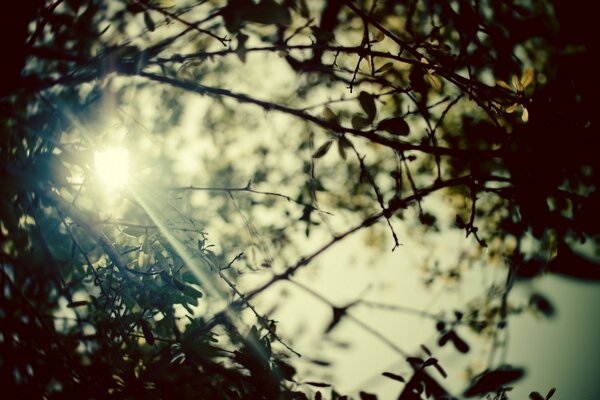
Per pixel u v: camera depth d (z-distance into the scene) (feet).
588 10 10.48
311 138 10.63
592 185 7.80
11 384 7.91
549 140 6.86
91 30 7.25
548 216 6.91
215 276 8.56
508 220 12.23
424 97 8.23
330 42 8.04
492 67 10.50
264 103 8.11
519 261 12.62
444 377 8.46
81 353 9.34
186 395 8.68
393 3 12.02
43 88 6.73
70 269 7.88
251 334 8.09
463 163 13.41
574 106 6.94
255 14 5.79
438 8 11.50
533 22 11.39
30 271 8.20
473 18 8.49
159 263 7.41
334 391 8.89
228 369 8.65
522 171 6.99
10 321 7.63
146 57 7.43
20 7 6.38
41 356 7.54
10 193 5.78
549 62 11.28
